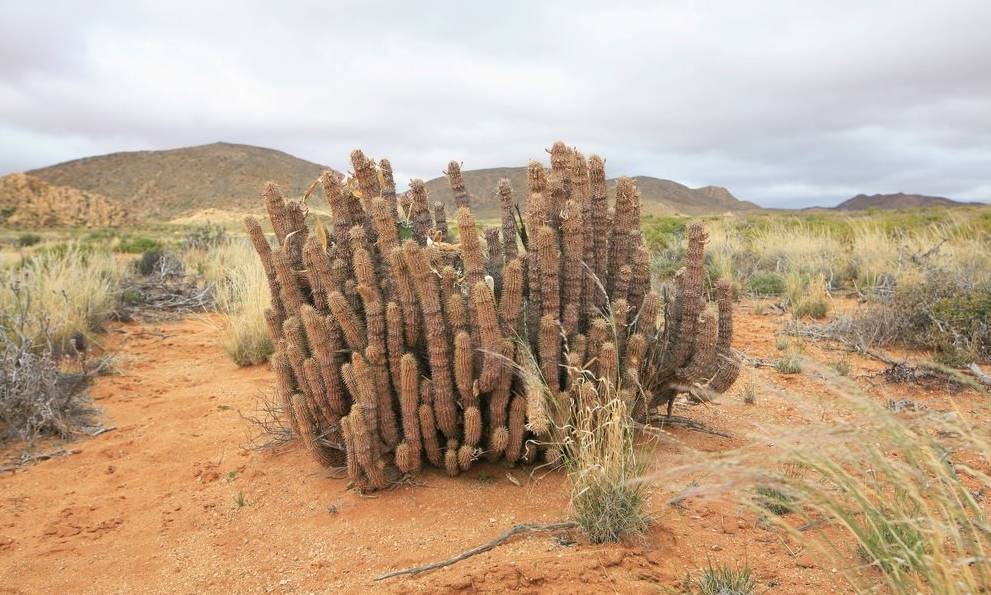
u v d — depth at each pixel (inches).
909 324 273.3
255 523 143.5
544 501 141.8
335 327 156.9
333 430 157.5
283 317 167.6
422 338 152.6
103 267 443.5
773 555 117.6
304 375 156.2
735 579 106.9
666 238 601.0
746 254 502.6
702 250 153.9
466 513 139.4
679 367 160.9
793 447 84.8
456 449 153.4
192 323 386.0
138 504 156.3
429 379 152.7
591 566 113.7
